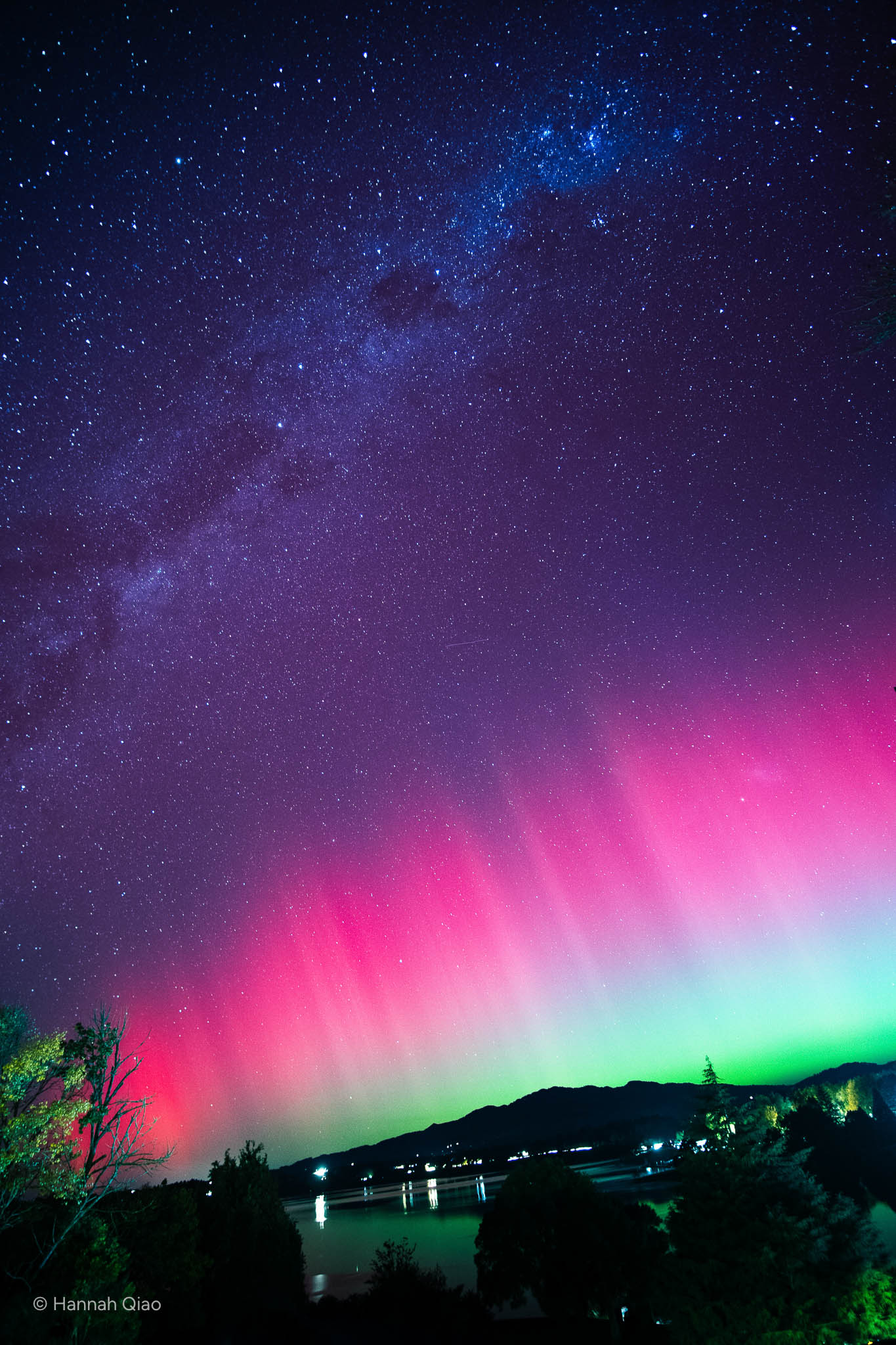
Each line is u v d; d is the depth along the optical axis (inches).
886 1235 1843.0
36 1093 847.1
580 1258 1336.1
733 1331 900.6
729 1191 987.9
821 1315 885.8
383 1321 1370.6
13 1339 697.6
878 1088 3708.2
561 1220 1389.0
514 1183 1481.3
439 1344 1258.6
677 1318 962.1
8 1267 817.5
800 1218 954.1
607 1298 1309.1
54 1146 826.8
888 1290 883.4
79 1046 866.8
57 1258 845.8
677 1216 1016.2
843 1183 2249.0
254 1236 1437.0
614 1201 1445.6
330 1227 4325.8
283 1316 1342.3
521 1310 1706.4
